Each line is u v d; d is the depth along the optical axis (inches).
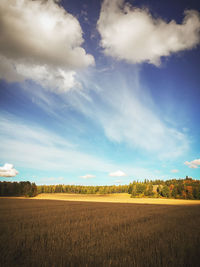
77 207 1508.4
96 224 662.5
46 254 323.6
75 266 271.0
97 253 331.0
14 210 1213.7
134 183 5713.6
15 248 357.4
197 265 275.1
